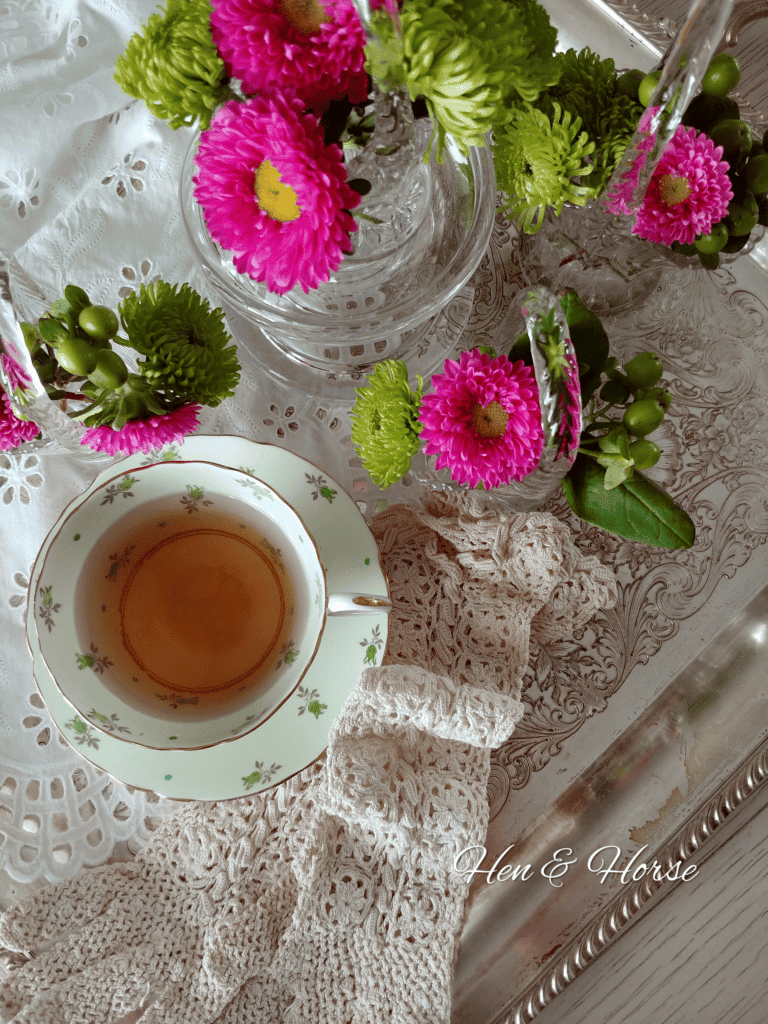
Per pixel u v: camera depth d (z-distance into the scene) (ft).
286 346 1.15
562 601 1.13
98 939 1.03
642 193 0.94
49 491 1.15
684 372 1.25
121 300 1.19
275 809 1.08
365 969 1.05
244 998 1.05
